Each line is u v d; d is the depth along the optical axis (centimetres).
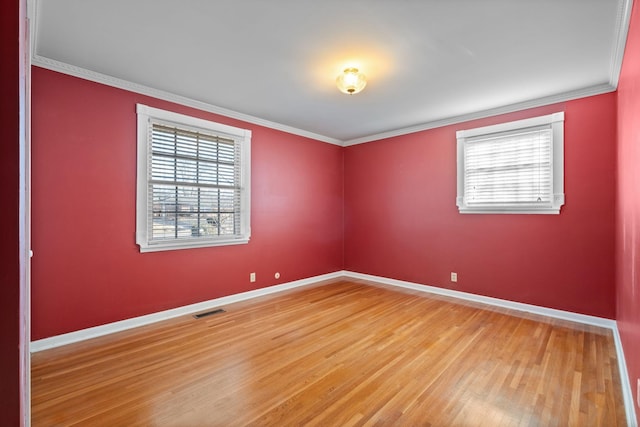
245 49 245
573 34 222
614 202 306
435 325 314
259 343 272
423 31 220
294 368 229
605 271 312
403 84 308
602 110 313
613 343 271
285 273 462
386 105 369
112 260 300
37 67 259
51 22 209
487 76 290
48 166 265
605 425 169
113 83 298
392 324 317
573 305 330
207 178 373
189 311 354
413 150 463
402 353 253
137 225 315
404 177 474
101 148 293
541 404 187
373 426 168
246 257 412
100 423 170
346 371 225
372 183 514
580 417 175
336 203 545
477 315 344
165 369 228
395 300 403
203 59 261
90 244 287
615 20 205
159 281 332
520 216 366
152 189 329
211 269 376
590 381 211
